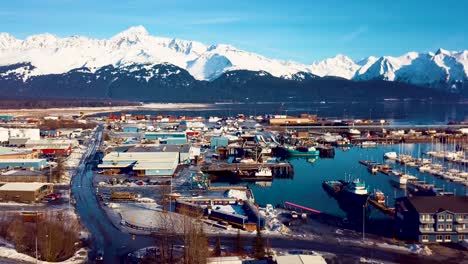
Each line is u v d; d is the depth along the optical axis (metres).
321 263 74.19
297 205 127.25
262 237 97.62
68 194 132.25
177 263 80.62
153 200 126.00
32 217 102.25
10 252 82.75
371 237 98.94
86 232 98.69
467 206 96.62
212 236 97.62
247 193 138.38
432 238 94.62
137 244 92.06
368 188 147.25
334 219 113.94
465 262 84.12
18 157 180.12
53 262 81.19
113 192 128.88
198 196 130.75
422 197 100.25
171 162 168.12
